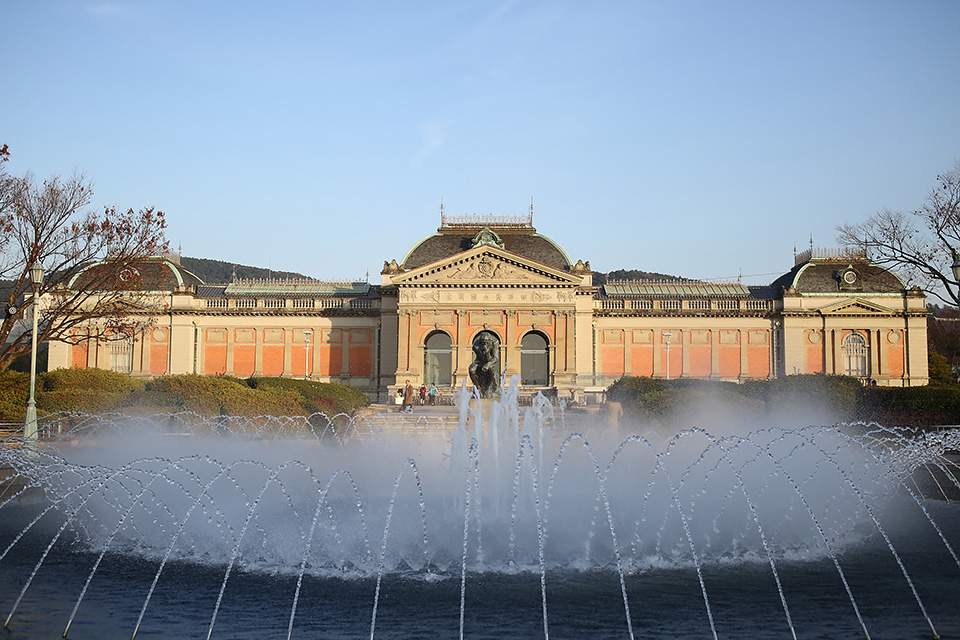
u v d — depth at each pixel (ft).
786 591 63.98
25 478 112.78
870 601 61.67
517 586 64.85
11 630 54.90
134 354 322.34
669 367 329.72
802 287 330.95
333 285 349.00
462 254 305.32
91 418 167.22
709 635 54.54
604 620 57.21
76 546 78.59
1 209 182.80
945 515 94.89
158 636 54.03
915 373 322.34
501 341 305.32
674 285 352.08
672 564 71.51
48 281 195.21
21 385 185.68
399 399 273.13
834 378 211.41
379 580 62.08
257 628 55.62
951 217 220.64
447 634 54.44
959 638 54.08
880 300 326.03
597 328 331.77
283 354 329.72
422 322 307.99
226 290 348.59
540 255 328.08
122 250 201.87
